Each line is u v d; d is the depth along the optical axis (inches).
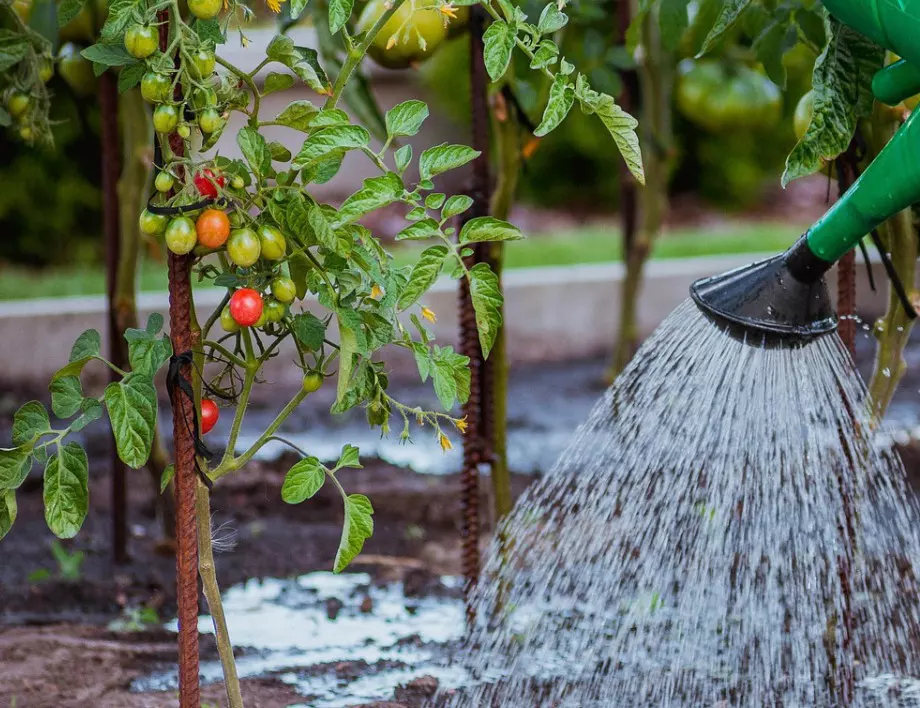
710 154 546.3
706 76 206.7
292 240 90.8
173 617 163.8
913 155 96.3
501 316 93.2
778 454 118.0
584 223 529.0
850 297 134.5
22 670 136.8
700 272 353.4
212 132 86.8
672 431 119.7
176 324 89.0
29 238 426.9
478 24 137.3
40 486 217.5
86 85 171.2
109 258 177.6
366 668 143.4
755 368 111.2
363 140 87.6
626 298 266.4
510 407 285.4
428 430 262.5
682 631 146.8
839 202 103.3
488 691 135.6
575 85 94.6
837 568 131.6
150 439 86.2
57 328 294.4
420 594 171.6
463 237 90.0
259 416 271.4
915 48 92.6
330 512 208.7
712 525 145.1
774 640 142.6
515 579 153.1
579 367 324.8
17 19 119.6
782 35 141.2
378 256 91.5
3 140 410.9
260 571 180.7
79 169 424.8
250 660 146.3
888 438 139.9
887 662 139.5
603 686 136.5
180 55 85.1
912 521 151.2
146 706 128.2
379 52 135.9
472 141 140.6
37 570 179.6
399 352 311.0
